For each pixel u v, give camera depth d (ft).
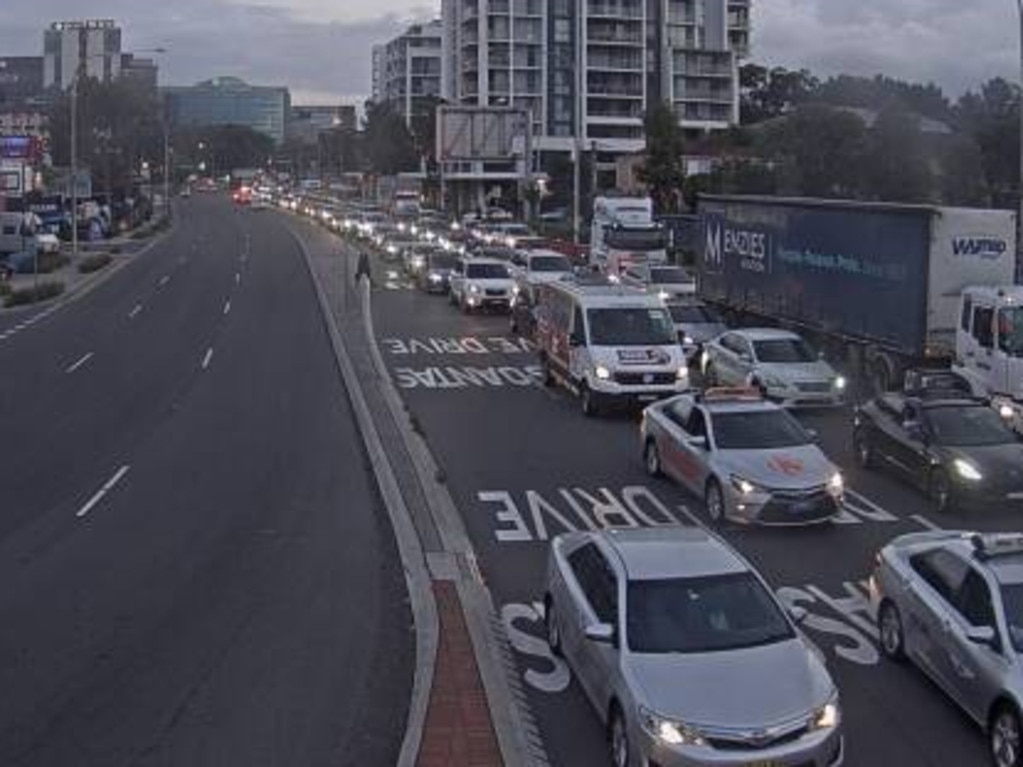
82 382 104.73
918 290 88.99
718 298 123.03
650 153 277.03
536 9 429.38
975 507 60.95
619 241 176.35
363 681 40.45
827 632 44.93
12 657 42.65
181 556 54.54
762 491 57.88
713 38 467.11
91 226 296.10
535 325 112.16
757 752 31.53
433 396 97.40
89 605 48.01
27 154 313.32
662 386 86.99
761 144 266.57
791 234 107.14
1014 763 33.40
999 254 88.43
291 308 161.17
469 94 441.27
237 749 35.35
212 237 316.81
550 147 431.84
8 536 57.93
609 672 34.96
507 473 70.64
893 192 212.84
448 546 56.18
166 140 491.31
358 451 76.59
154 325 145.07
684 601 36.37
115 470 71.56
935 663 38.45
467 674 40.34
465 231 253.24
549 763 34.53
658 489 66.69
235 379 105.40
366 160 566.36
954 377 84.23
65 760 34.71
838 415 88.94
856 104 332.19
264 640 44.16
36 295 172.45
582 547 41.29
